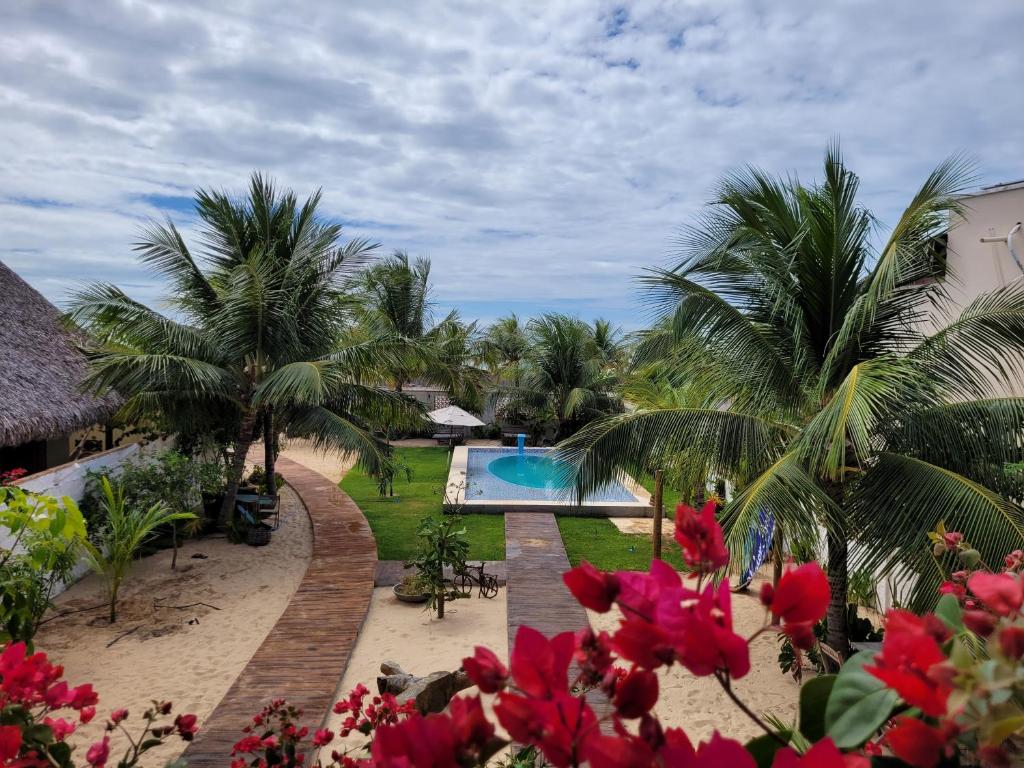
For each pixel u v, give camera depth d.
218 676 6.95
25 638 5.30
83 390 10.68
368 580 9.98
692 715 6.14
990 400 6.17
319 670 7.04
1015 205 7.94
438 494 16.64
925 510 5.72
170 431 12.28
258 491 14.66
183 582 9.83
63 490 9.22
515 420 28.20
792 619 0.65
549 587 9.92
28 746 1.39
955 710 0.54
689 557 0.69
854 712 0.72
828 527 6.35
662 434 7.09
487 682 0.65
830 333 6.99
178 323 11.80
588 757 0.59
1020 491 6.11
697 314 7.13
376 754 0.61
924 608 5.45
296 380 10.82
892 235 6.31
